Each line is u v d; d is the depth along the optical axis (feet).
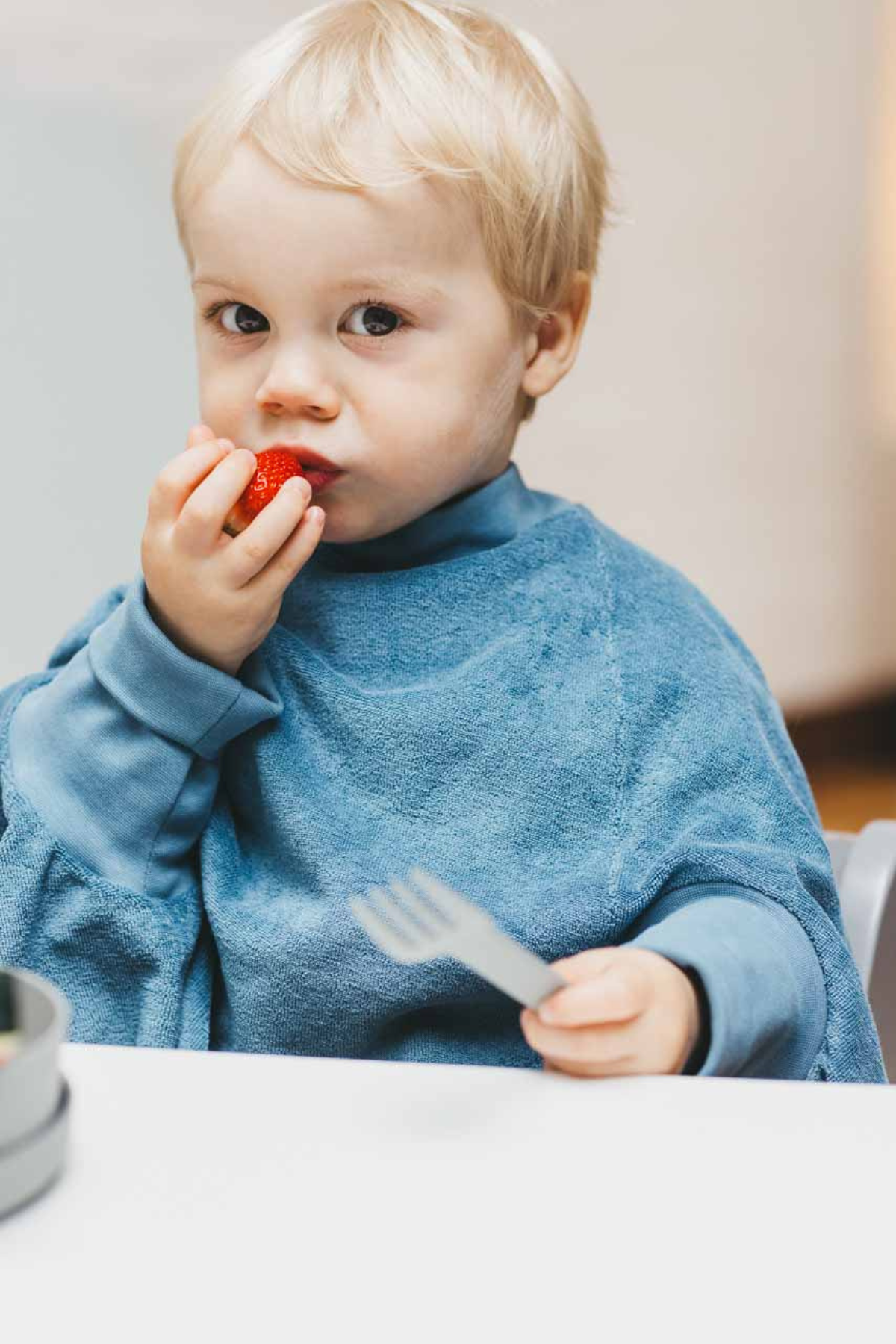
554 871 2.78
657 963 2.08
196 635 2.73
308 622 3.05
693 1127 1.56
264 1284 1.26
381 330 2.80
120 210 5.74
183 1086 1.63
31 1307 1.23
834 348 8.11
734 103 7.57
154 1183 1.42
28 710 2.95
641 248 7.45
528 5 6.75
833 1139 1.53
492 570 3.08
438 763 2.86
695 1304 1.25
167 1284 1.26
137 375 5.84
